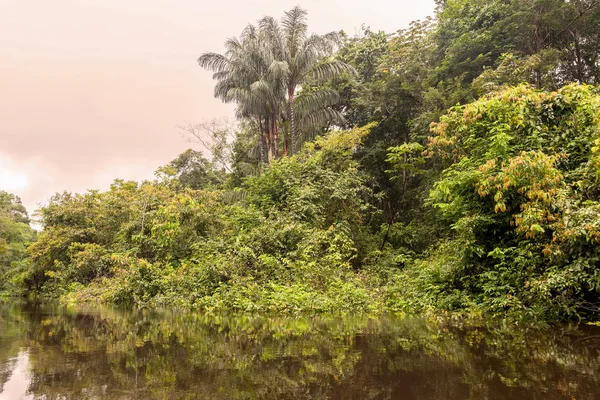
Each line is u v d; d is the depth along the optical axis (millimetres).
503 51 14016
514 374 3020
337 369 3230
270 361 3525
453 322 5926
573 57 14883
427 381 2867
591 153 6496
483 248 7527
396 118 16688
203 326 5953
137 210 14195
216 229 13094
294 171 14359
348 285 8500
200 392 2688
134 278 10820
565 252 5875
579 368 3182
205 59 17891
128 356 3797
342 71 17016
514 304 6238
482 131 8312
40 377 3059
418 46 17141
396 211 17031
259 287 9086
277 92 16859
